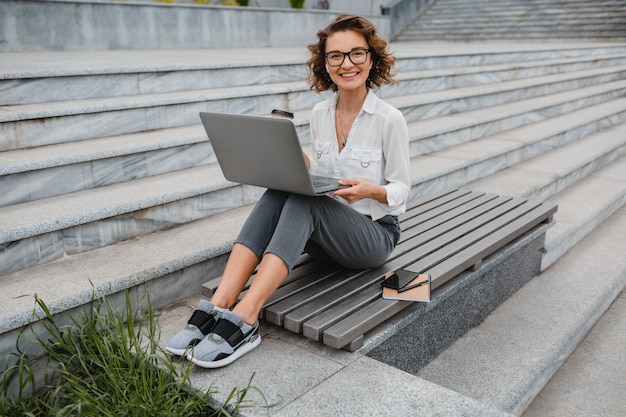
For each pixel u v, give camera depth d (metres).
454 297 2.83
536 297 3.42
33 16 6.49
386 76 2.45
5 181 2.83
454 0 14.15
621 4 11.88
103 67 4.02
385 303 2.38
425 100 5.36
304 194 2.21
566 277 3.70
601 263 3.91
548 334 3.00
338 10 12.34
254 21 9.11
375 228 2.51
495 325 3.10
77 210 2.75
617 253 4.09
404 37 13.59
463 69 6.76
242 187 3.46
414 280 2.54
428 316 2.66
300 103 4.81
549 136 5.73
